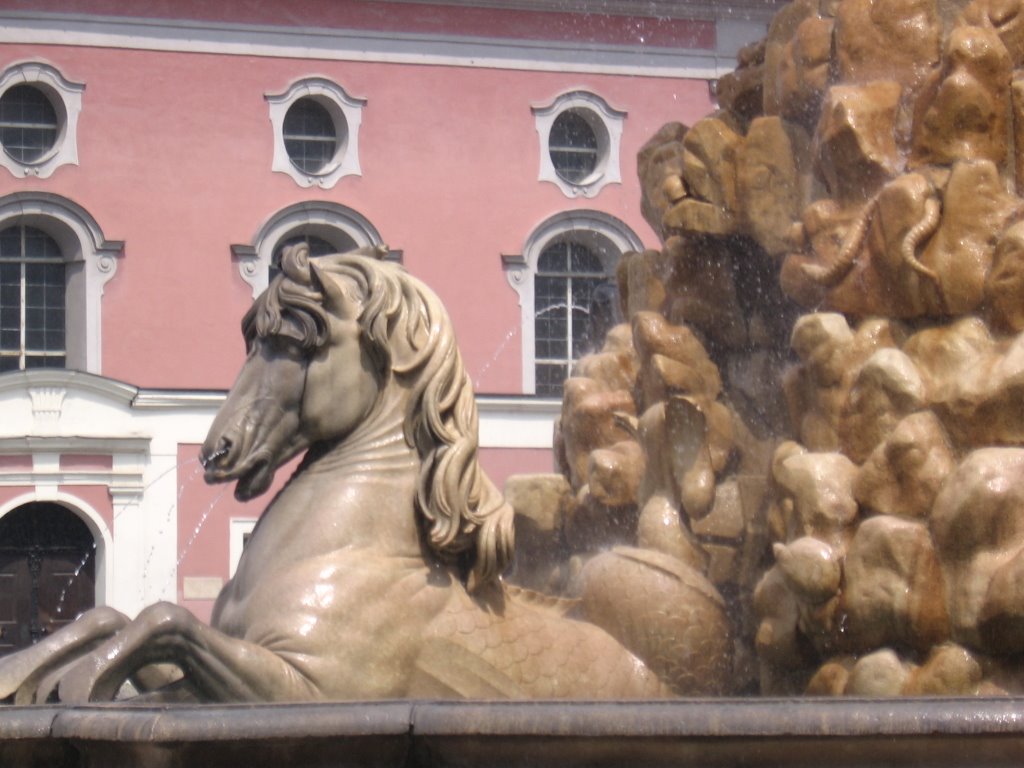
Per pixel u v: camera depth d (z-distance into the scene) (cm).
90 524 4141
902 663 719
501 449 4338
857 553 730
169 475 4200
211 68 4428
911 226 771
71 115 4328
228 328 4366
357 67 4525
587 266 4641
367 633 666
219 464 689
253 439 693
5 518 4106
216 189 4400
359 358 699
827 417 780
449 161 4553
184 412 4231
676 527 872
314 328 694
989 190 768
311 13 4506
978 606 696
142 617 612
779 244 901
